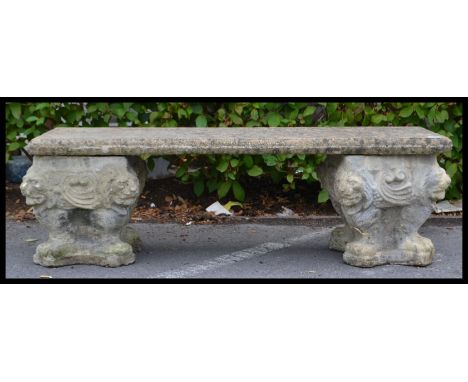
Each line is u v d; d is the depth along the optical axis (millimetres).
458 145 4262
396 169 3512
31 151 3473
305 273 3541
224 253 3777
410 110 4230
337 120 4281
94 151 3469
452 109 4223
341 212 3729
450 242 3910
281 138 3494
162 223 4195
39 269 3551
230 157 4250
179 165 4379
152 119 4254
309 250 3812
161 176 4562
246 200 4438
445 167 4273
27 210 4293
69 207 3529
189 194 4461
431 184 3529
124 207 3529
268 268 3602
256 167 4285
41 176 3504
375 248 3592
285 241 3943
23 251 3762
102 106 4254
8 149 4305
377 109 4266
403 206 3549
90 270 3547
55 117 4277
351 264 3604
